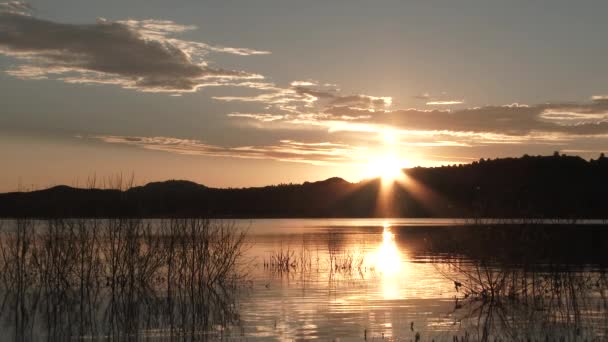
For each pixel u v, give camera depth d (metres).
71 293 27.86
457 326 20.41
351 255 45.97
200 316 22.53
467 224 28.22
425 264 40.06
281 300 25.78
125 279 27.80
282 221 171.00
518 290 27.05
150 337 19.34
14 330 20.70
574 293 24.91
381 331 19.58
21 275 27.31
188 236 29.91
